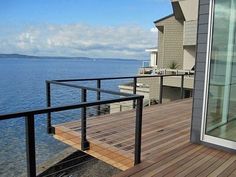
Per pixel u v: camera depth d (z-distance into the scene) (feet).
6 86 77.71
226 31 11.37
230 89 11.41
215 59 11.63
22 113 6.13
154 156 10.77
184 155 10.93
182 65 46.65
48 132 14.79
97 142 12.40
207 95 11.84
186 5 38.37
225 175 9.22
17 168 21.93
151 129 14.70
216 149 11.67
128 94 9.90
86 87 12.13
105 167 17.92
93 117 17.04
